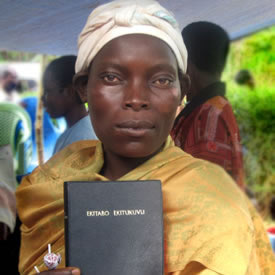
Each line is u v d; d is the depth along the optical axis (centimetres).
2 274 171
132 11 83
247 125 397
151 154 93
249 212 89
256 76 427
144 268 76
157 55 82
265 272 93
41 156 349
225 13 165
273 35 398
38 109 351
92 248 75
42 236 99
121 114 82
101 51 85
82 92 93
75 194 76
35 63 395
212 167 93
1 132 291
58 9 157
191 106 166
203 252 79
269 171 391
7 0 147
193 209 84
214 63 166
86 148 115
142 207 77
